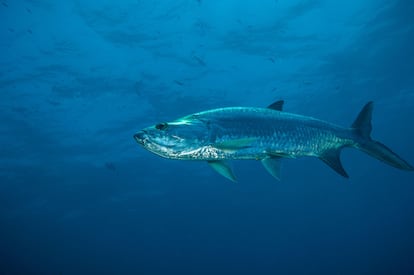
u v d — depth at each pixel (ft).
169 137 8.98
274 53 58.85
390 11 53.21
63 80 56.59
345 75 70.13
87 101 62.59
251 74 63.46
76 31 48.62
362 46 61.62
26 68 53.16
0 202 99.91
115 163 88.07
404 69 71.82
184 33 51.47
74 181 93.66
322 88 73.56
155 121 71.77
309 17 52.31
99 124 70.59
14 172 82.94
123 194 108.99
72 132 71.92
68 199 105.09
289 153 10.14
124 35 50.08
